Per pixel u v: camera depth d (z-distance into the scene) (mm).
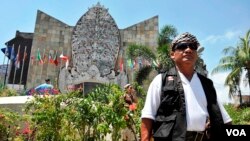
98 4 29938
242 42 25812
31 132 5477
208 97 2363
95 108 4949
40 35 29109
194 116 2229
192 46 2393
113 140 4891
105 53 28391
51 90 6320
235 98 27172
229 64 26000
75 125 4973
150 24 30625
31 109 6348
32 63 27953
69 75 27438
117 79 27641
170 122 2195
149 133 2287
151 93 2355
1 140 5633
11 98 7137
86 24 29234
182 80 2346
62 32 29547
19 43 35781
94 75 27250
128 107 5246
